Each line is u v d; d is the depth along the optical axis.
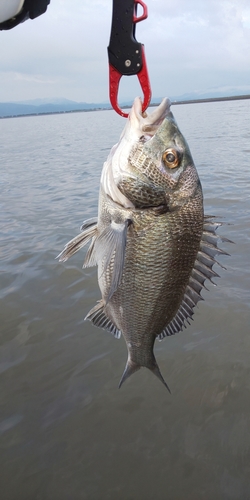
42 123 13.10
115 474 0.62
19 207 1.97
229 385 0.76
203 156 3.10
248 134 4.29
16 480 0.62
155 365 0.54
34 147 4.95
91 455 0.65
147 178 0.46
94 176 2.65
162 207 0.46
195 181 0.47
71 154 3.94
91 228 0.52
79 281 1.14
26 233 1.57
